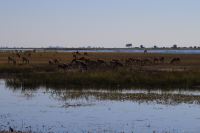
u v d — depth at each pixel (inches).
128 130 995.9
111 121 1098.1
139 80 1939.0
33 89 1798.7
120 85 1916.8
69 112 1228.5
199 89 1791.3
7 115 1180.5
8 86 1909.4
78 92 1664.6
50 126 1034.1
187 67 2674.7
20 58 3747.5
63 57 4055.1
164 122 1090.1
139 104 1366.9
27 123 1069.1
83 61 2760.8
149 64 2982.3
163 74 2028.8
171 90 1758.1
